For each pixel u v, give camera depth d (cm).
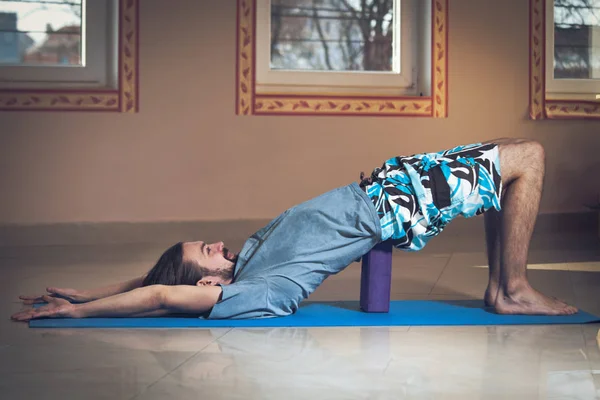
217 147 561
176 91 554
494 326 282
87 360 231
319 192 573
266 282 290
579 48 619
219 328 275
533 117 593
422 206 294
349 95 574
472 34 585
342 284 385
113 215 550
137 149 552
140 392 199
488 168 297
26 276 404
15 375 214
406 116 580
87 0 552
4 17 549
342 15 591
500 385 207
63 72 552
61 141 543
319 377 214
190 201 559
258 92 567
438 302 329
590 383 209
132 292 285
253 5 559
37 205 541
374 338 262
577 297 343
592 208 571
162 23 551
